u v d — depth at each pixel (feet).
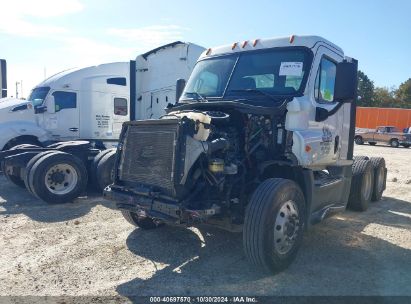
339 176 20.85
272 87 18.01
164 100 39.68
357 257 17.06
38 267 15.26
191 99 19.63
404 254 17.58
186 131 14.66
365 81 243.19
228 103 16.60
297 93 17.34
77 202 25.86
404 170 48.65
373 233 20.71
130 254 16.74
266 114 16.25
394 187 35.96
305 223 16.10
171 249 17.37
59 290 13.44
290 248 15.31
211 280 14.39
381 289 13.92
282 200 14.56
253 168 16.78
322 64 18.57
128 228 20.17
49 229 19.92
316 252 17.53
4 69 52.34
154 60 40.47
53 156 25.17
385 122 122.11
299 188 15.55
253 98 17.84
